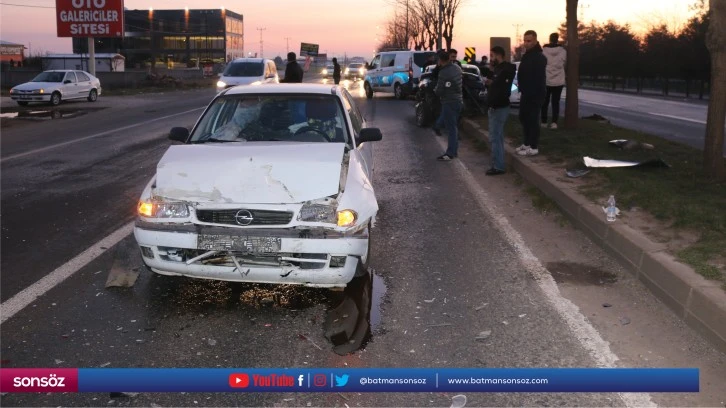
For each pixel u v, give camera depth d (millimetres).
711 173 7250
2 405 3184
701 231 5199
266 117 5574
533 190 7934
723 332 3688
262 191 4238
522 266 5258
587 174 7855
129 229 6375
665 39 42312
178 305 4453
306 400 3268
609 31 51625
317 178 4344
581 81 58469
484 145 12125
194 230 4160
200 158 4660
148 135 14312
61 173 9516
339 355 3736
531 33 9086
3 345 3816
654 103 27547
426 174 9477
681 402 3205
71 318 4215
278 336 3977
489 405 3213
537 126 9406
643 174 7688
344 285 4340
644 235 5215
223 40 95438
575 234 6180
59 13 31062
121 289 4738
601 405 3193
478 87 16312
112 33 31078
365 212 4383
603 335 3938
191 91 36875
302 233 4098
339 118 5602
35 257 5492
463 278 4992
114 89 37031
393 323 4168
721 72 7047
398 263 5379
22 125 16531
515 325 4105
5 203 7527
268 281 4250
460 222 6715
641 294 4605
